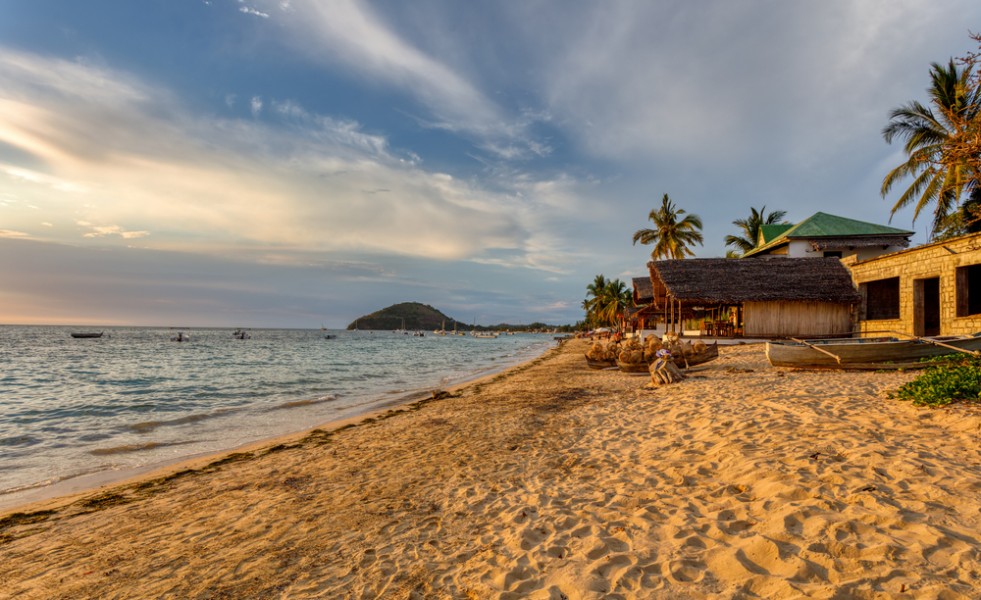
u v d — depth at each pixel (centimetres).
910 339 1305
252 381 2375
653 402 1111
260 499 628
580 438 841
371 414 1342
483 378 2294
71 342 7800
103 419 1364
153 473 825
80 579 428
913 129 2438
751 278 2588
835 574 316
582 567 374
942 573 304
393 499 591
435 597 358
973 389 729
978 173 1034
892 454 532
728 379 1354
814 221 3497
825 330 2536
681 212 4697
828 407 799
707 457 622
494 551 423
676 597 320
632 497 517
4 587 420
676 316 3775
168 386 2173
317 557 442
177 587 402
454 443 875
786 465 532
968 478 446
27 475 831
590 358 2245
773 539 371
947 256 1830
